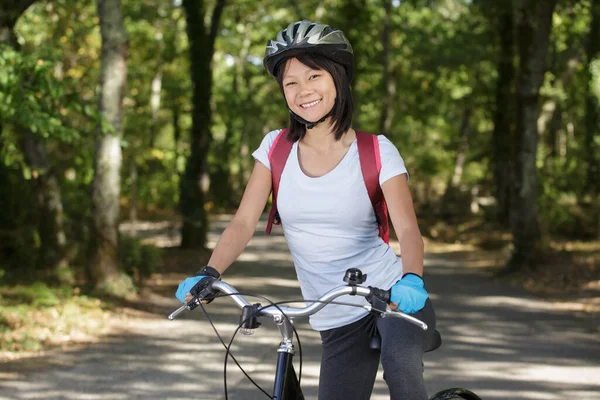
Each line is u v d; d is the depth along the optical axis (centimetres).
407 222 313
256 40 4750
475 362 845
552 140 3547
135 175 2436
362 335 339
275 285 1616
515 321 1127
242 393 715
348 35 3306
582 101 3491
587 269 1625
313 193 320
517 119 1705
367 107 4025
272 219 335
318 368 809
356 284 280
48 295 1212
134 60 3478
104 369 815
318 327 344
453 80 3825
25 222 1694
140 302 1313
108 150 1364
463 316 1177
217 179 4981
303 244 331
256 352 903
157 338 997
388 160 317
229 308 1262
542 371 802
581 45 2772
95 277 1366
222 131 5909
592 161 2702
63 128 1016
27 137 1546
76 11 2300
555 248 1972
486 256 2191
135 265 1591
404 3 3391
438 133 4775
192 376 785
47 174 1628
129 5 2884
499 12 2331
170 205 3734
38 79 1002
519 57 1694
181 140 3766
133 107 2991
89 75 2352
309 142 323
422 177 4653
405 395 310
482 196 4294
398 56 3484
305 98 314
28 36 2380
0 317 1037
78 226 1766
